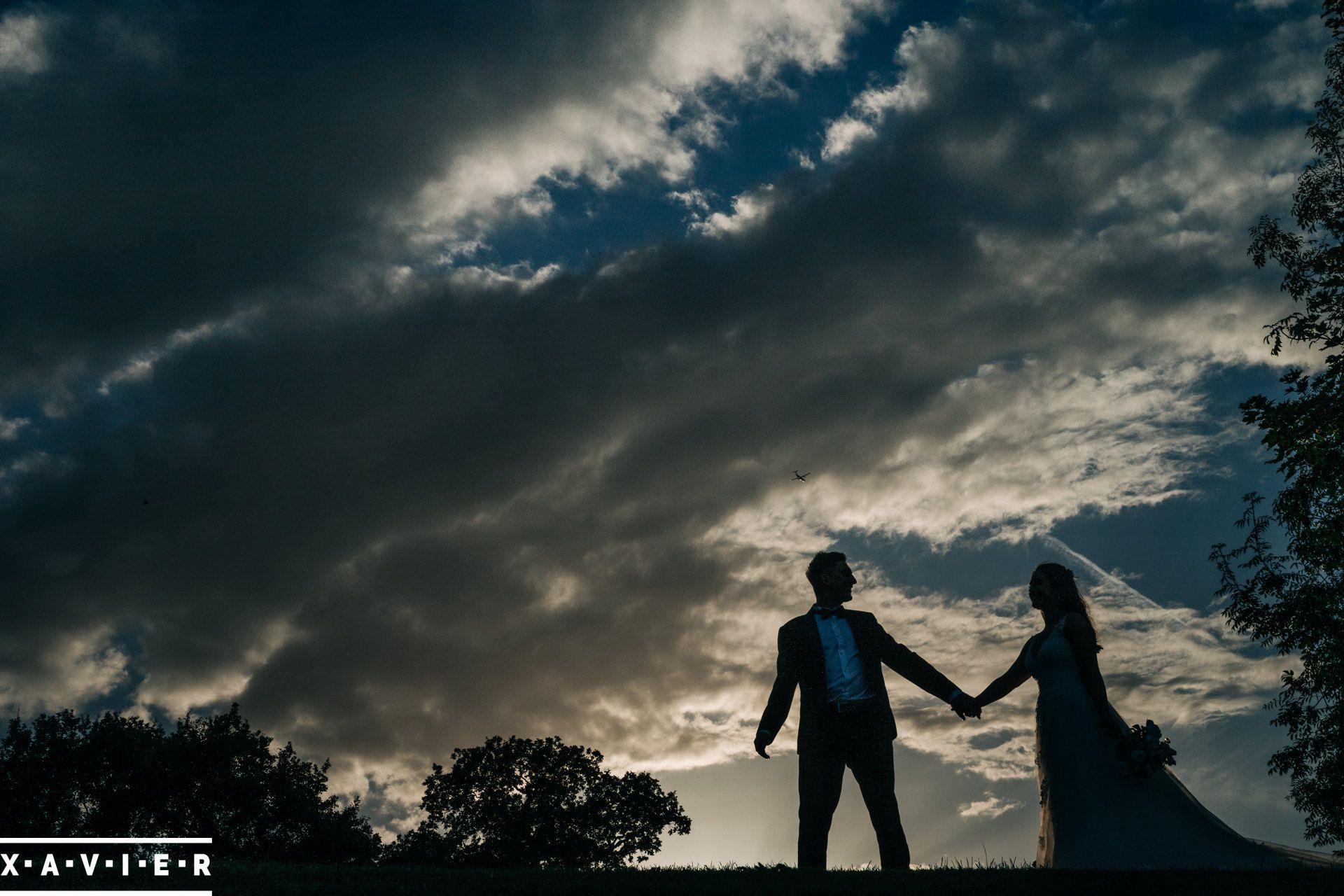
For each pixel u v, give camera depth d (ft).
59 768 220.23
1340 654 66.23
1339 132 71.87
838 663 37.04
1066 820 29.12
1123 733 29.22
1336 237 69.62
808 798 36.45
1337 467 62.23
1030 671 31.60
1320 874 25.08
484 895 28.09
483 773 247.29
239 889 29.48
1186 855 27.73
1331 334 66.03
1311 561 67.41
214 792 224.53
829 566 38.70
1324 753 67.31
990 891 25.30
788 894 26.45
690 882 28.73
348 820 237.04
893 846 35.40
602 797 247.70
